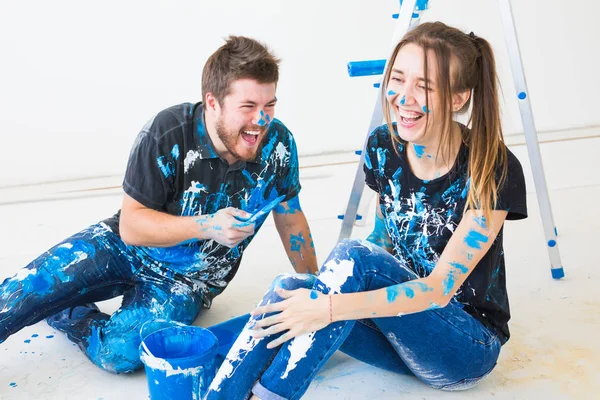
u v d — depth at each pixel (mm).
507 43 2598
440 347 1767
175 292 2215
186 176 2041
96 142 4480
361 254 1665
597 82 5090
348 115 4816
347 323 1656
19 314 2080
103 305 2605
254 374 1666
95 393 2043
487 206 1675
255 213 1982
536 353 2207
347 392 2021
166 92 4504
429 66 1666
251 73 1836
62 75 4324
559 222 3270
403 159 1855
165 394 1780
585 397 1979
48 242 3379
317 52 4664
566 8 4926
